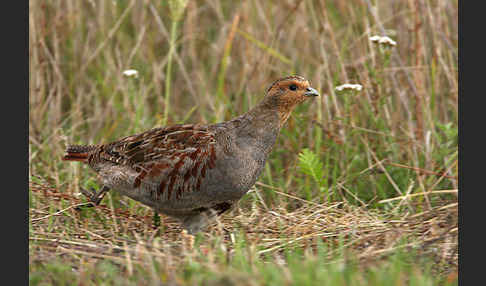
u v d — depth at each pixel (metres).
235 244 8.89
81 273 7.77
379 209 11.20
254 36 14.62
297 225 9.88
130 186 9.61
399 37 13.60
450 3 13.82
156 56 14.93
